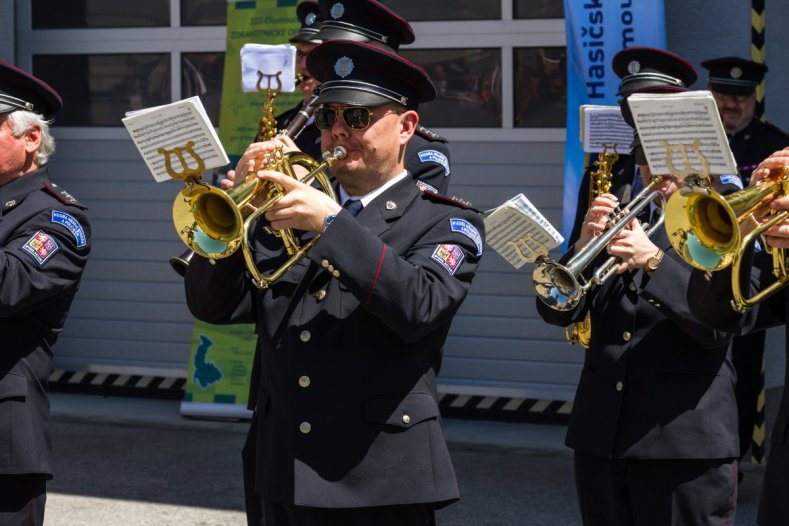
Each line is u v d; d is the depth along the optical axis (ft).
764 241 11.25
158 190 30.25
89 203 30.78
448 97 28.35
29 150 14.64
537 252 13.53
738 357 22.66
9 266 13.74
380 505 11.60
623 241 13.97
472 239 12.09
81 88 30.89
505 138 28.02
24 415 14.14
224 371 28.14
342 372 11.75
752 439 24.26
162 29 30.35
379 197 12.07
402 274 11.16
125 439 26.63
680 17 24.82
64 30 30.91
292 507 11.93
